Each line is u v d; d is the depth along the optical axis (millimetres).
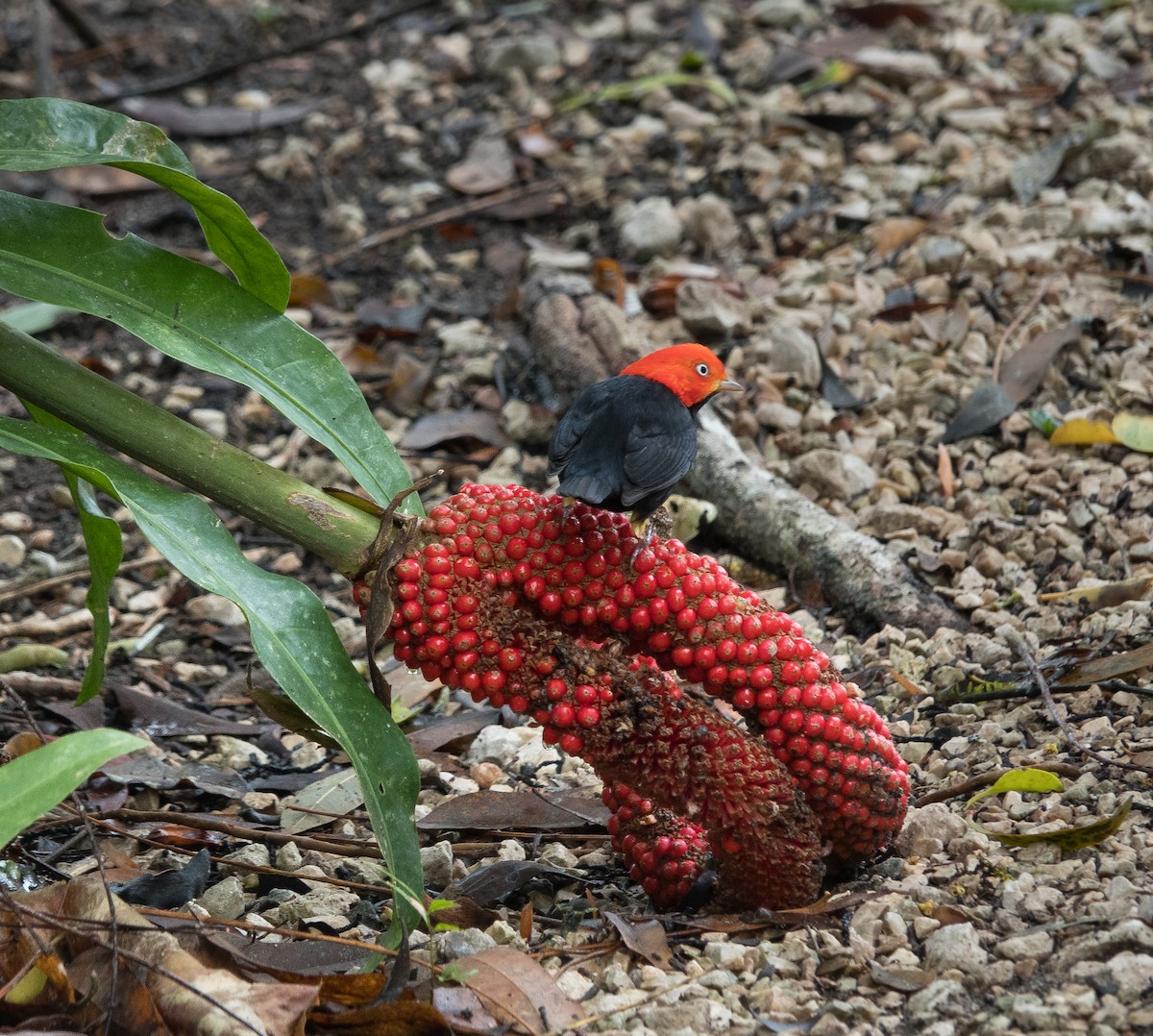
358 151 13859
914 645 7625
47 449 5176
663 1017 4789
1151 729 6391
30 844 6441
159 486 5348
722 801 5176
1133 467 8602
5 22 16516
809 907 5391
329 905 5812
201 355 5547
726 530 8797
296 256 12539
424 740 7430
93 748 4461
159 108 14336
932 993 4801
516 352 10883
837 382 9883
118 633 8938
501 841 6488
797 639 5145
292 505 5262
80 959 4789
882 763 5312
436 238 12633
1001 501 8633
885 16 13797
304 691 5109
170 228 12930
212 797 7164
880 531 8641
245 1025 4367
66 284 5516
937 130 12461
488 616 5070
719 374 5469
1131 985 4660
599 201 12531
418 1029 4676
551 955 5336
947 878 5531
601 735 5117
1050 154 11297
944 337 10023
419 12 16250
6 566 9531
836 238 11406
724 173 12359
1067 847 5418
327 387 5699
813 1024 4770
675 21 15125
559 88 14297
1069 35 13219
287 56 15117
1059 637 7363
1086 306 9875
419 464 10148
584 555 5035
